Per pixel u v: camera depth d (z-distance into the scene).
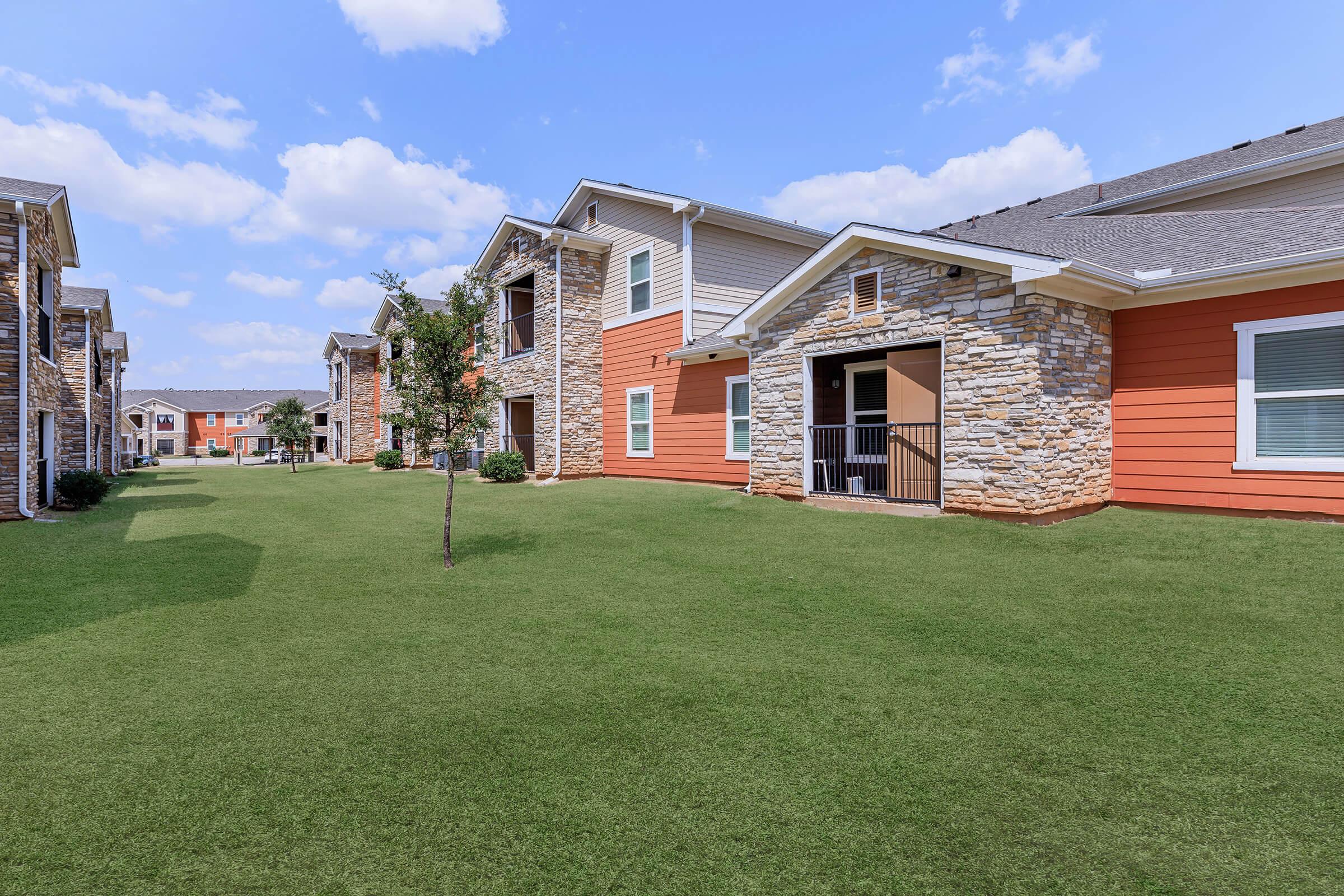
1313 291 7.32
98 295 19.95
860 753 3.21
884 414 12.14
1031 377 7.86
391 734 3.42
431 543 8.86
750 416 11.75
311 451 47.91
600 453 17.50
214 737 3.38
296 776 2.99
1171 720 3.51
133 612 5.61
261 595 6.22
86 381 18.38
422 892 2.24
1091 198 13.73
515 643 4.88
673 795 2.84
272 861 2.40
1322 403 7.34
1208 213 10.60
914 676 4.17
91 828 2.59
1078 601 5.54
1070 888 2.26
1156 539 7.16
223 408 70.25
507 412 19.89
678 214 15.21
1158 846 2.49
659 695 3.92
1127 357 8.80
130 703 3.80
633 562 7.58
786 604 5.80
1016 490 8.01
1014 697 3.83
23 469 10.55
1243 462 7.80
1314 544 6.45
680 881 2.30
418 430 8.06
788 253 16.75
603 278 17.56
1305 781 2.91
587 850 2.47
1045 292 7.92
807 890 2.25
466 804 2.77
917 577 6.43
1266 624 4.84
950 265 8.68
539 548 8.43
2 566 7.12
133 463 39.06
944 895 2.23
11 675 4.20
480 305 8.31
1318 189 10.55
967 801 2.79
